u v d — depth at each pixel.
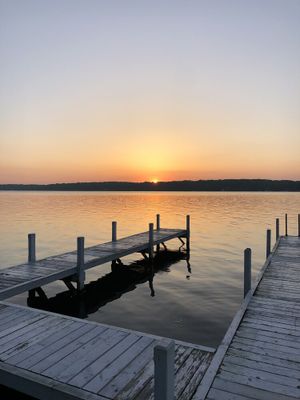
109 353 5.38
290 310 7.39
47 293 12.41
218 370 4.91
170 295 12.08
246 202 74.94
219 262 17.50
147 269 16.38
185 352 5.43
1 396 5.21
